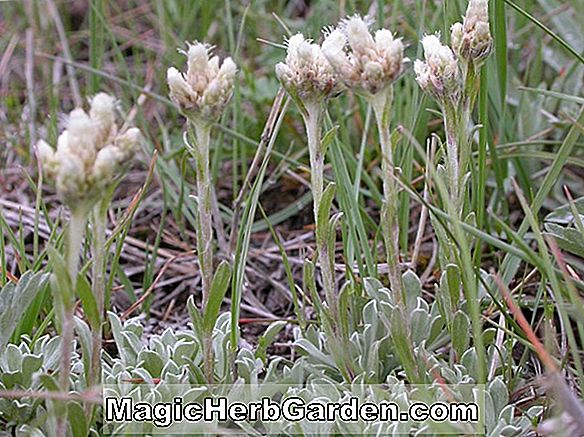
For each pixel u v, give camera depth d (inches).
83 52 22.1
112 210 17.1
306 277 10.9
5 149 18.3
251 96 18.5
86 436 9.5
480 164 12.3
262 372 11.7
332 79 9.8
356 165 15.2
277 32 20.6
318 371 11.0
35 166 17.7
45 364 10.9
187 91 9.3
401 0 18.1
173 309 14.9
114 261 13.2
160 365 11.0
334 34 9.8
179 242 16.1
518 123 16.3
